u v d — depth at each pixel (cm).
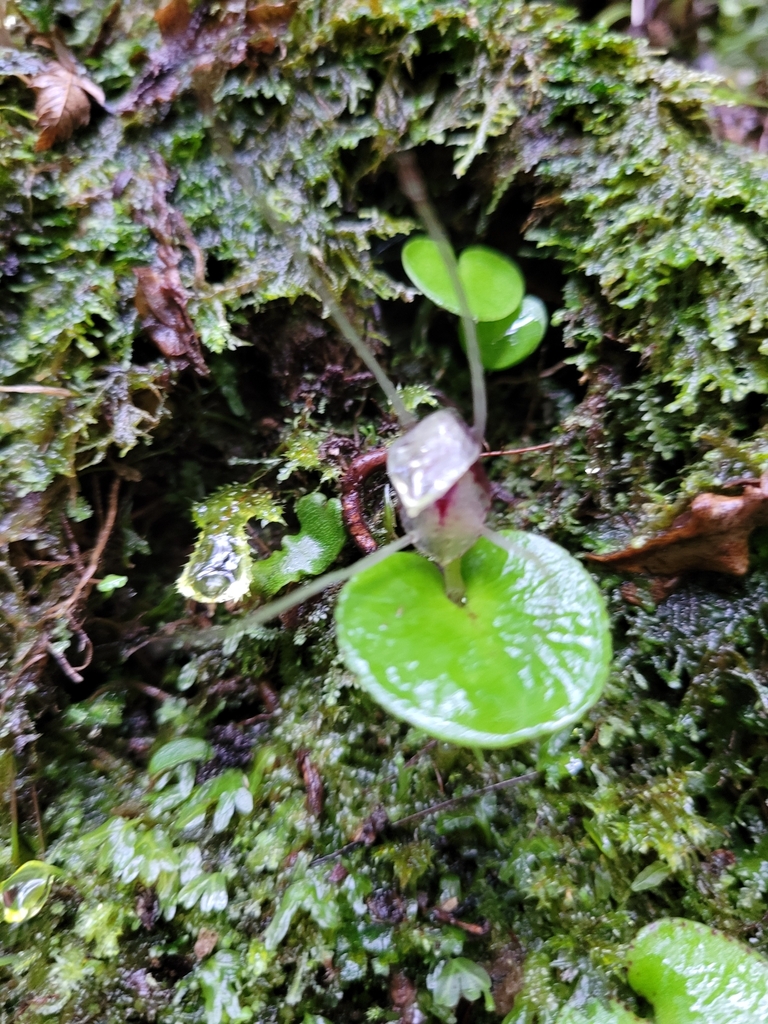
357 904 7
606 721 7
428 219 6
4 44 7
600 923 7
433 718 6
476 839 7
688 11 8
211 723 8
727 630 7
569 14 7
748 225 7
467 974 7
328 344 8
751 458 7
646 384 8
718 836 7
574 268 8
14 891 7
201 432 9
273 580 8
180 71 7
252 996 6
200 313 8
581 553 8
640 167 7
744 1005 6
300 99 7
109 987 7
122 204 7
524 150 8
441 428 6
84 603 8
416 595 7
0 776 7
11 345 7
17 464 7
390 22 7
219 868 7
